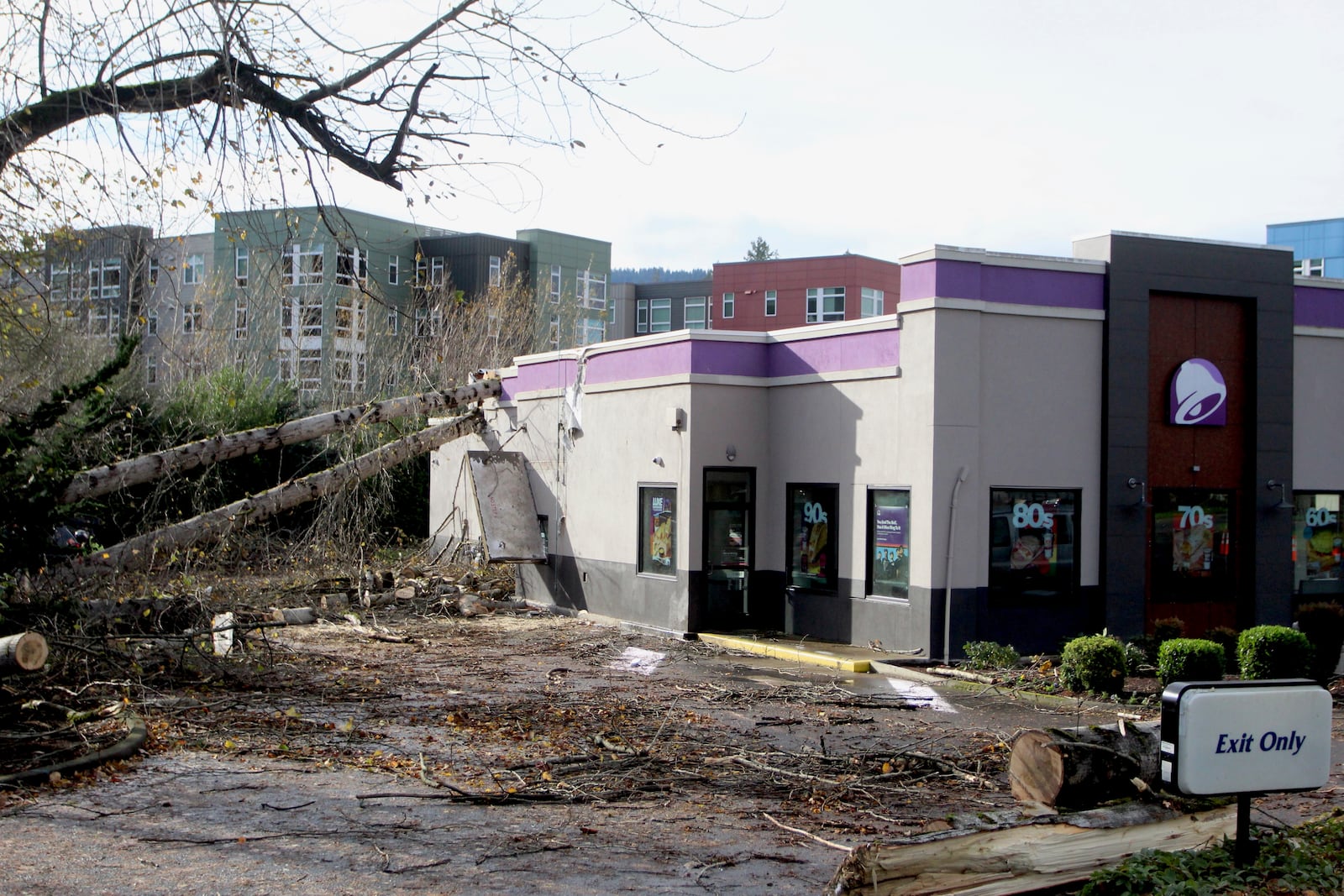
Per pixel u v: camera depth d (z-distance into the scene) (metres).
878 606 17.66
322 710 12.36
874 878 6.06
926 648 16.62
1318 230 62.97
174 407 26.70
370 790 8.78
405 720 11.86
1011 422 17.09
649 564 20.80
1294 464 19.22
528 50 10.52
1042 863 6.50
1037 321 17.28
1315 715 6.44
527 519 24.28
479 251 48.12
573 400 23.28
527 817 8.13
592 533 22.53
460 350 37.16
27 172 10.63
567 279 51.19
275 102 10.71
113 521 19.66
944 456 16.62
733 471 20.08
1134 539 17.61
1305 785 6.44
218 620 16.19
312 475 22.00
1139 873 6.33
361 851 7.17
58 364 16.17
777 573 19.94
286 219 10.84
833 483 18.70
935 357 16.62
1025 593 17.09
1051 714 13.05
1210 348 18.44
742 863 7.09
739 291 61.34
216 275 29.89
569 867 6.95
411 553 29.27
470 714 12.29
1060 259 17.36
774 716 12.61
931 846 6.20
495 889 6.48
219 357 31.09
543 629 20.70
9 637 10.10
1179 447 18.20
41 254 12.07
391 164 11.02
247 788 8.74
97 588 14.90
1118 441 17.55
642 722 12.04
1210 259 18.25
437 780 9.12
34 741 9.95
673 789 9.10
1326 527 19.69
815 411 19.14
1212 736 6.26
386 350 32.81
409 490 32.16
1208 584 18.41
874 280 59.56
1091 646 14.30
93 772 9.03
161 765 9.41
